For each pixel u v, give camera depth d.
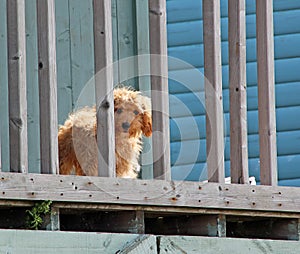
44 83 8.88
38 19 8.92
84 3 15.77
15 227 8.91
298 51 16.09
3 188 8.40
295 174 15.83
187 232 9.89
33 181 8.55
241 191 9.58
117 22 15.75
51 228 8.71
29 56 15.27
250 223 10.55
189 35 16.09
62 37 15.62
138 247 8.94
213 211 9.55
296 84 16.02
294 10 16.16
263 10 9.98
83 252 8.69
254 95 15.95
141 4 15.83
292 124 15.95
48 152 8.81
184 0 16.17
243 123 9.69
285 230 10.17
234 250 9.47
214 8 9.63
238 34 9.73
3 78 15.09
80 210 9.13
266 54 9.94
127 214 9.24
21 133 8.68
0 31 15.16
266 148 9.88
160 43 9.34
